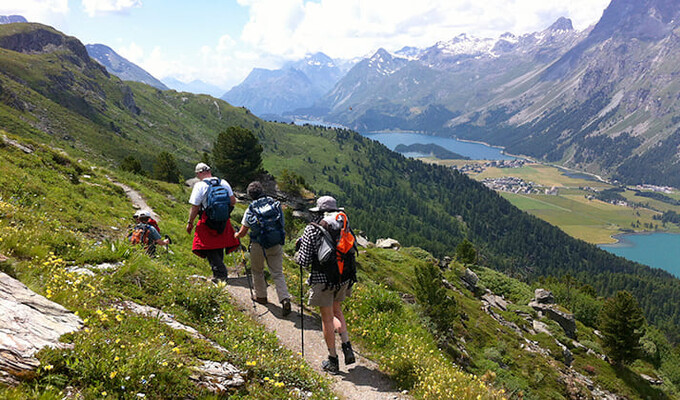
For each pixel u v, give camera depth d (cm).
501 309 4981
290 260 1816
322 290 630
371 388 643
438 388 630
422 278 2589
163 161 7469
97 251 725
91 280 559
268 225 768
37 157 2295
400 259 4631
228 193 818
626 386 4278
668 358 6203
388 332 844
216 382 439
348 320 906
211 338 576
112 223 1641
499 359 3142
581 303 6594
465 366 2362
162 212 2589
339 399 575
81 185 2205
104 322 447
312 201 5584
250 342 602
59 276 504
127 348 400
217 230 816
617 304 4634
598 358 4622
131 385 360
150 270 700
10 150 2162
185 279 736
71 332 385
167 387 383
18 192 1384
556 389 3250
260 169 5666
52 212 1332
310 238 612
